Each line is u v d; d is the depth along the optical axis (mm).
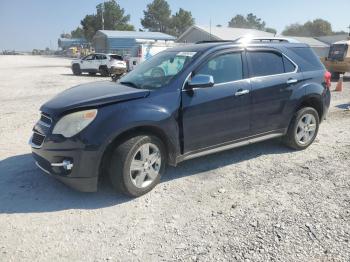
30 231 3639
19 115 9195
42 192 4508
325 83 6246
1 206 4145
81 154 3986
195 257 3215
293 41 6160
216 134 4973
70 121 4047
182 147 4691
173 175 5062
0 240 3477
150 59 5727
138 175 4324
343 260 3137
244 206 4145
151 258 3217
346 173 5137
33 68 33844
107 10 93375
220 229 3662
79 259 3207
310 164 5516
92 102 4117
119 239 3514
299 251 3270
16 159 5688
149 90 4480
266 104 5426
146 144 4305
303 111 5941
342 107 10555
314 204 4184
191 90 4652
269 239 3467
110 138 4027
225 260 3160
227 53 5078
